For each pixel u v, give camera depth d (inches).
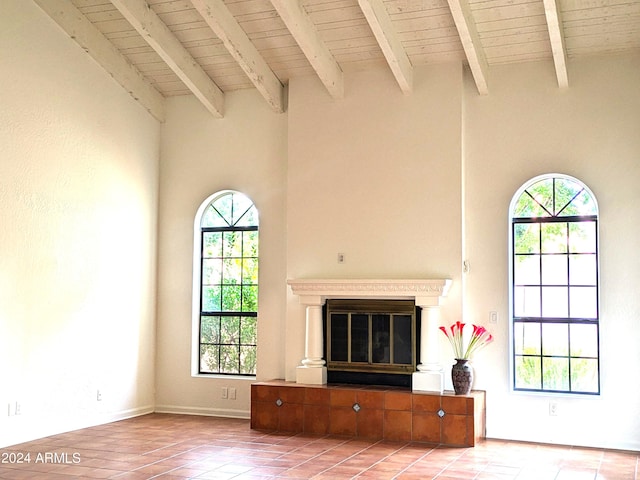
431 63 319.6
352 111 332.2
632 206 292.2
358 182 329.1
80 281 316.8
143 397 358.0
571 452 278.5
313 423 310.8
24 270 287.7
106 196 333.4
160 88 365.1
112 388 336.2
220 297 362.9
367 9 275.6
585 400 293.4
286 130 350.3
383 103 327.3
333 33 310.0
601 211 296.0
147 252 361.1
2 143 278.4
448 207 313.9
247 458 260.2
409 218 319.6
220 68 345.7
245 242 360.2
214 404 354.3
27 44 291.0
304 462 254.4
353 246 327.9
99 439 293.0
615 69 297.9
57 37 306.5
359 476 234.8
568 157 302.4
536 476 239.1
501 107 313.3
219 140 362.0
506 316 306.7
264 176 352.5
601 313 293.4
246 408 348.5
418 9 289.0
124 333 344.2
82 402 317.7
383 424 298.4
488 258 311.0
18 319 284.4
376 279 311.1
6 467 244.2
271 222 349.7
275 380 337.7
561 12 278.1
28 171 290.2
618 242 293.1
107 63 332.5
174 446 280.7
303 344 333.7
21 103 287.4
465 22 275.6
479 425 294.2
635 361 288.2
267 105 354.0
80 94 318.7
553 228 307.4
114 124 339.3
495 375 306.3
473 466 251.9
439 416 289.9
